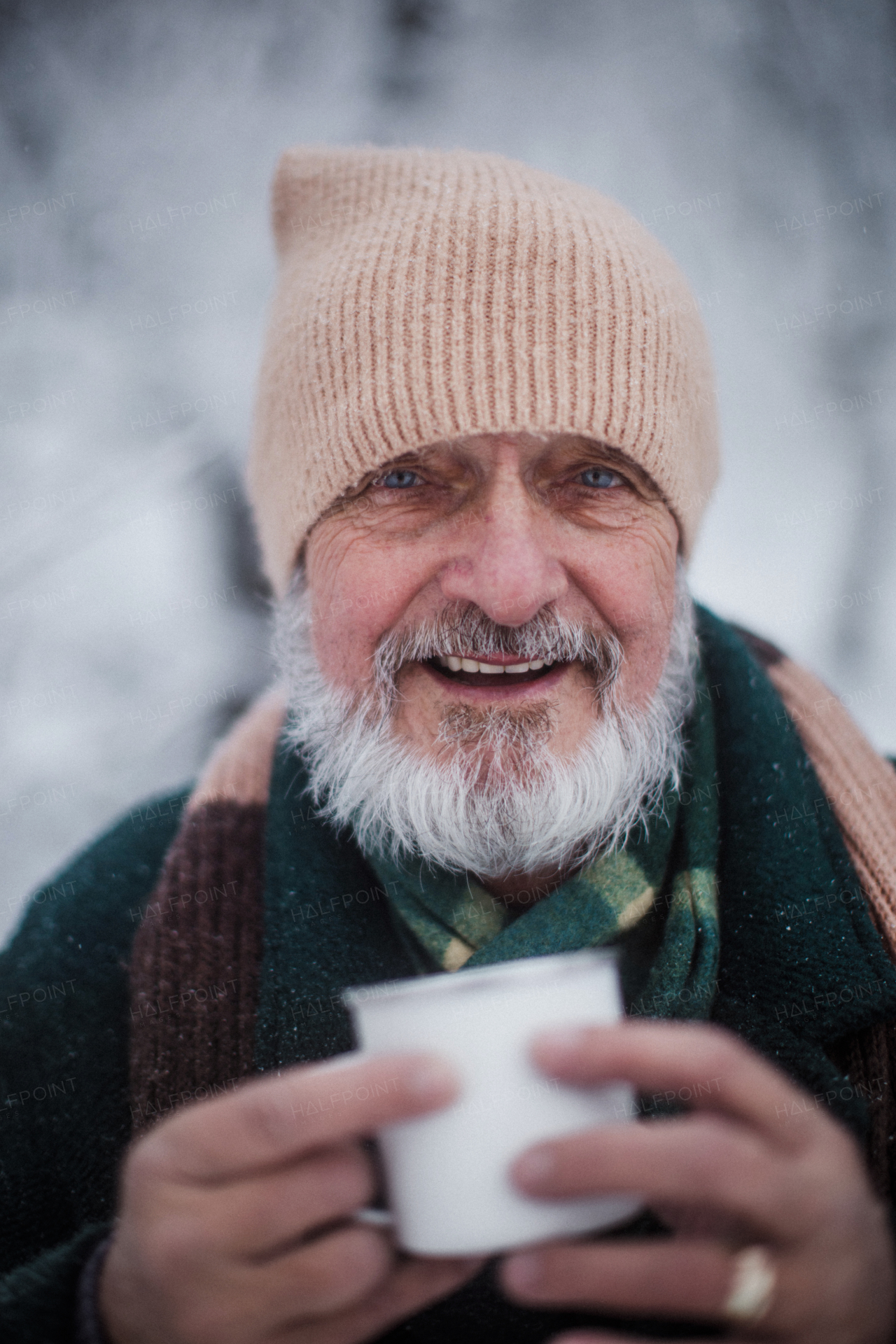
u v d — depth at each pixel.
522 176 1.32
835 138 4.70
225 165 4.69
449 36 4.71
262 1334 0.71
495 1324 1.06
